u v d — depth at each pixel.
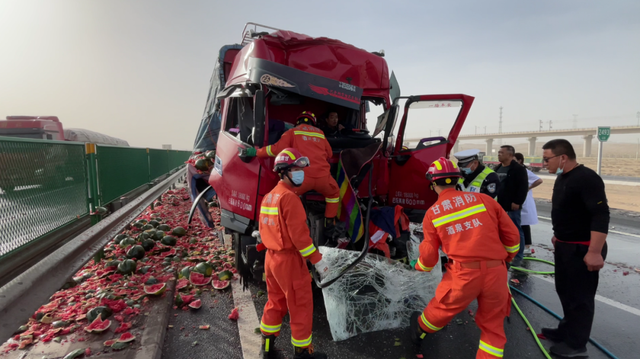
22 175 3.32
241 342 3.17
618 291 4.61
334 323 3.35
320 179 3.52
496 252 2.63
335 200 3.73
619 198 13.56
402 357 3.07
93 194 5.24
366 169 4.07
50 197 3.91
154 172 10.81
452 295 2.73
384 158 4.55
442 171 2.82
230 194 4.21
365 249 3.42
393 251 4.18
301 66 4.08
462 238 2.69
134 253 4.87
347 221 3.81
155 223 6.61
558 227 3.15
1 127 13.63
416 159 4.41
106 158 5.89
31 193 3.48
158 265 4.84
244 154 3.65
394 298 3.59
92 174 5.21
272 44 4.02
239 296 4.06
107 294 3.73
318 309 3.95
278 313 2.96
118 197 6.62
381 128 4.89
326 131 5.04
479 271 2.63
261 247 3.06
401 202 4.62
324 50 4.18
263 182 3.71
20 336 3.00
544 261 5.79
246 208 3.88
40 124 14.15
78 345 2.94
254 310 3.75
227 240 6.02
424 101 4.43
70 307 3.52
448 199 2.80
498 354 2.61
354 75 4.32
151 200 6.15
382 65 4.52
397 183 4.64
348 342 3.29
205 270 4.51
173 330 3.40
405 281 3.64
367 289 3.52
